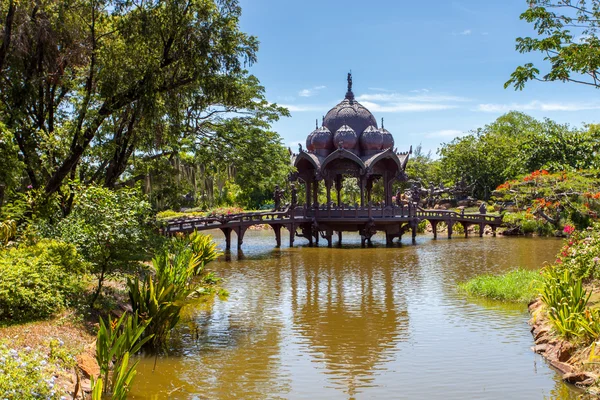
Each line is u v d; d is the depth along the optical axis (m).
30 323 13.20
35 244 17.34
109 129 25.45
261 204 80.75
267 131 38.34
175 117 26.28
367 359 14.40
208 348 15.42
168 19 22.83
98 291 16.20
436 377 12.99
